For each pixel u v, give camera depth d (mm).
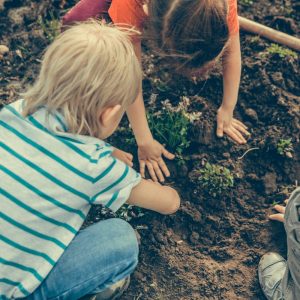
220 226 1222
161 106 1299
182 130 1247
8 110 875
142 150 1218
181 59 924
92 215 1224
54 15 1455
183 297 1150
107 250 964
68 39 854
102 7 1147
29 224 858
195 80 1324
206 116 1285
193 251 1201
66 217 878
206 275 1170
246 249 1204
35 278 899
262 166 1267
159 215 1225
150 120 1260
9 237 860
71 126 849
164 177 1260
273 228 1214
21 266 891
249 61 1354
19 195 839
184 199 1240
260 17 1443
